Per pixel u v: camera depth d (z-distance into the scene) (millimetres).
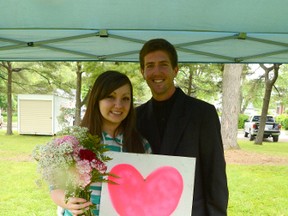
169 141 2041
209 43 3615
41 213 5383
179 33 3295
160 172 1845
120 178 1852
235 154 11719
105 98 1872
